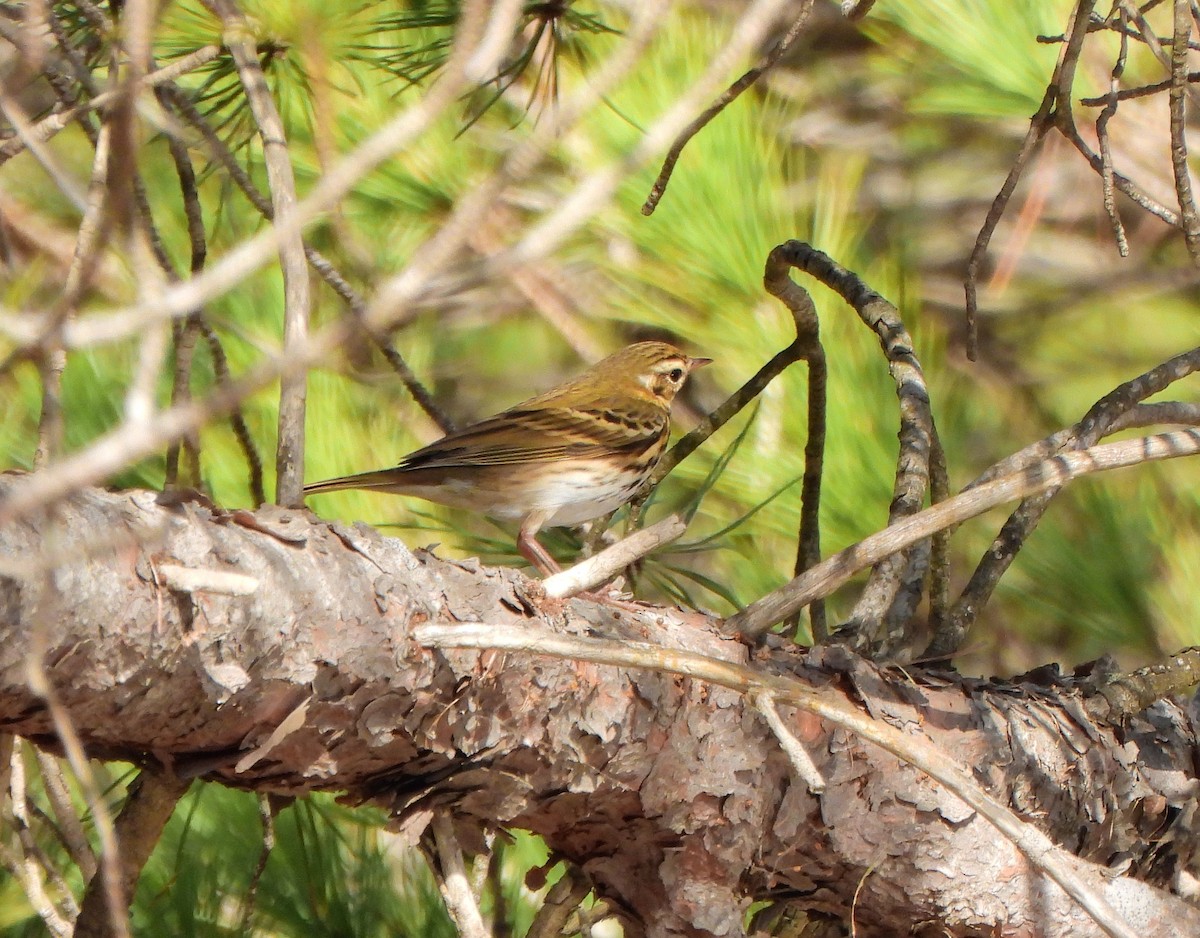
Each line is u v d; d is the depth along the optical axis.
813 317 8.84
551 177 10.83
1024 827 5.12
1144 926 6.12
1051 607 9.72
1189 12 6.68
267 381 2.98
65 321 3.22
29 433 8.30
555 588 5.64
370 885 7.82
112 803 7.95
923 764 5.12
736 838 5.69
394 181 10.38
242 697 4.74
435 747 5.20
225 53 7.23
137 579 4.43
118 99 3.09
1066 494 10.38
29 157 10.22
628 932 5.98
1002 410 12.80
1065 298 13.20
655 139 3.11
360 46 7.46
